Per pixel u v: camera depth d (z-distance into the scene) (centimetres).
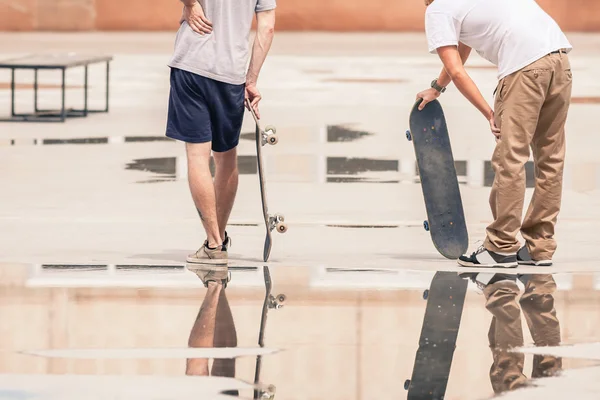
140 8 11069
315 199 2123
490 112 1466
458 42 1501
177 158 2684
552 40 1445
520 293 1340
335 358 1064
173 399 936
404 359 1061
